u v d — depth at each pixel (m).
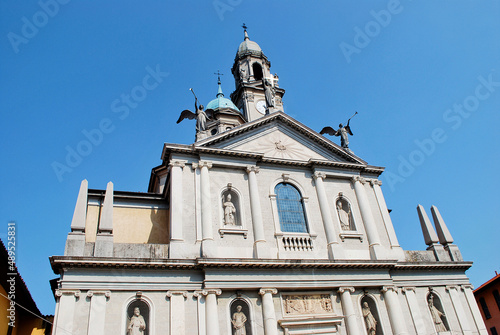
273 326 19.02
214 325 18.03
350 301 20.97
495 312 35.44
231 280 19.34
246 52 42.12
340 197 25.05
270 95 28.34
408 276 23.41
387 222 25.03
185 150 22.58
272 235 22.03
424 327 21.95
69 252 17.98
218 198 22.11
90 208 23.09
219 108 39.41
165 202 24.36
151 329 17.50
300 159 25.39
